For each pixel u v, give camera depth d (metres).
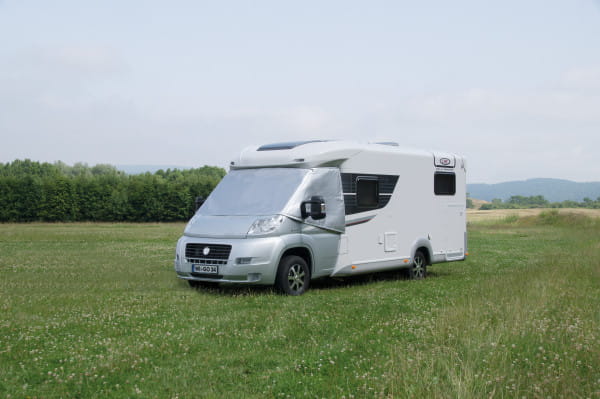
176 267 11.64
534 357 6.30
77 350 6.77
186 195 83.88
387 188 13.47
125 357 6.43
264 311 9.24
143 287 12.14
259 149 12.64
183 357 6.57
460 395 5.02
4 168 126.94
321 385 5.62
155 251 21.86
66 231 42.38
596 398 5.05
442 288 12.41
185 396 5.30
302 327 8.07
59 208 78.38
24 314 8.88
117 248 23.42
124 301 10.15
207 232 11.36
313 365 6.27
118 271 15.05
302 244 11.44
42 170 127.81
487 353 6.37
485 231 40.44
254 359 6.48
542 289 10.97
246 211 11.52
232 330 7.87
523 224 48.78
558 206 130.12
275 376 5.89
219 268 10.93
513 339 6.99
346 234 12.44
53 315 8.84
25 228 51.50
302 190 11.59
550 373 5.65
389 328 8.06
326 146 12.19
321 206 11.31
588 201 131.38
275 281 11.18
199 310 9.36
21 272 14.74
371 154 13.05
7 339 7.23
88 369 5.99
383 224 13.35
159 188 83.19
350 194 12.55
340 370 6.07
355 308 9.62
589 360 6.20
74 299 10.34
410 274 14.22
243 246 10.81
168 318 8.66
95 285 12.39
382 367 6.10
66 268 15.72
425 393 5.18
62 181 79.06
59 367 6.11
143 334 7.55
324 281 13.68
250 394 5.40
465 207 15.88
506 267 17.39
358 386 5.54
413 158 14.16
